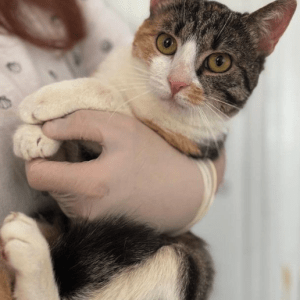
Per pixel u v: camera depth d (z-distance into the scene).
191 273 0.26
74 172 0.23
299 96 0.38
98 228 0.23
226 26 0.27
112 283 0.23
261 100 0.38
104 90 0.25
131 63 0.28
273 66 0.37
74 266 0.22
